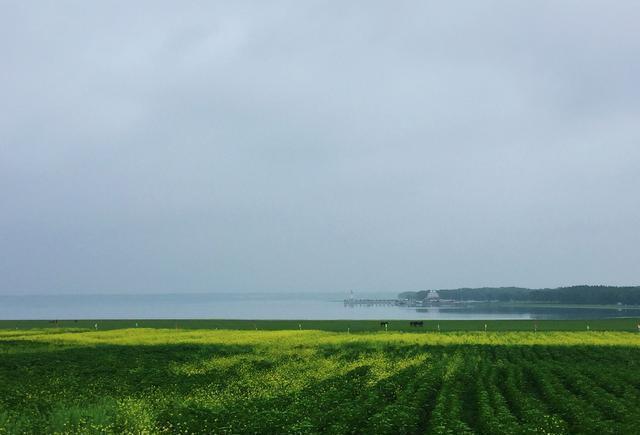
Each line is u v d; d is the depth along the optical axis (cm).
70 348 5156
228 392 2805
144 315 17525
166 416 2195
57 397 2723
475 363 4088
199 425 2059
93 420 1970
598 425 2117
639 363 4166
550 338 5988
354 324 9069
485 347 5216
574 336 6238
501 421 2153
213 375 3544
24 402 2566
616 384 3078
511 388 2909
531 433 1970
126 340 5844
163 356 4603
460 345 5388
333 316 16375
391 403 2614
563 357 4469
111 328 8200
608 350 4928
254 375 3497
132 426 1962
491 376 3262
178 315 17500
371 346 5281
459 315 16912
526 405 2455
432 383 3056
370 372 3538
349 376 3388
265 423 2047
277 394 2755
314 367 3859
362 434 2005
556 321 9650
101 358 4434
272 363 4156
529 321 9744
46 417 2170
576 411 2358
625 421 2261
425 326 8444
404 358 4403
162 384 3189
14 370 3812
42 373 3653
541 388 3030
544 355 4591
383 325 8700
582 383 3008
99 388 3033
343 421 2086
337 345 5369
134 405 2242
